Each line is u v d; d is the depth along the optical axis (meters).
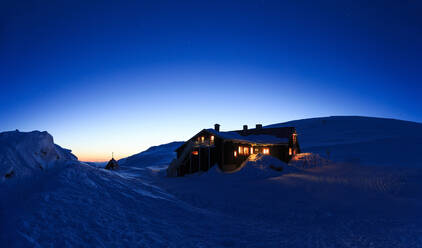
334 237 8.59
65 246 5.66
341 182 21.03
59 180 9.28
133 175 29.59
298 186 19.66
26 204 7.02
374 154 40.97
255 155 33.31
